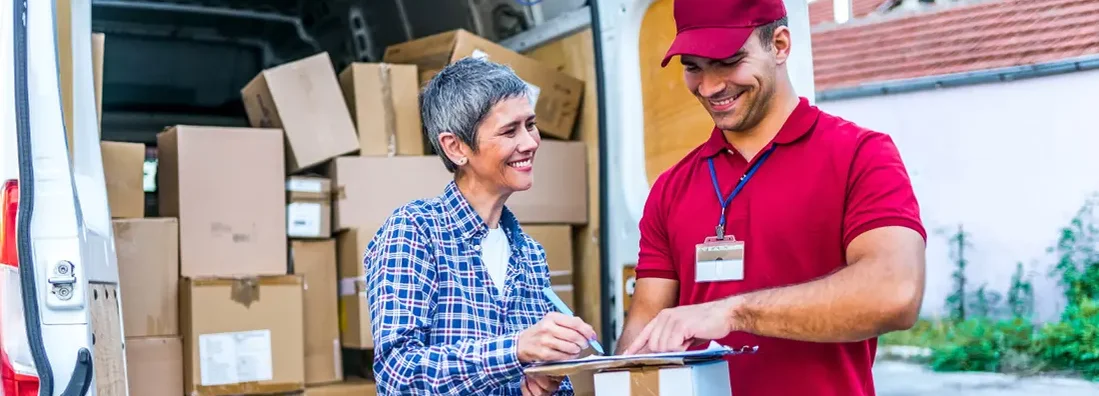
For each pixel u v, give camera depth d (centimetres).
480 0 355
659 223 206
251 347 319
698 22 182
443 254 185
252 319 321
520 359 168
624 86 291
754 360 186
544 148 322
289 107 339
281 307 326
